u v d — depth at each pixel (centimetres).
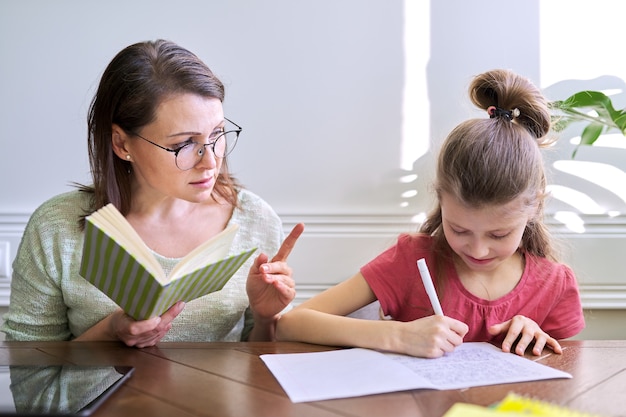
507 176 120
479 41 205
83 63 205
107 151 140
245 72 206
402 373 99
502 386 95
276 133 207
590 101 184
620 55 205
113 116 134
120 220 107
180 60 132
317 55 206
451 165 124
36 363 108
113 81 134
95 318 145
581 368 106
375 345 116
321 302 141
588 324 209
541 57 206
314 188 208
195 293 118
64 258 144
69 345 121
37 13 203
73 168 207
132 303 112
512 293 141
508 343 119
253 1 204
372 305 149
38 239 145
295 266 208
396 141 207
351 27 205
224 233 118
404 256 145
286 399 89
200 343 123
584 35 205
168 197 149
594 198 206
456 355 113
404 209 208
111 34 204
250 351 117
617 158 205
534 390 94
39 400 85
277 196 208
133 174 148
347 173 208
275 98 206
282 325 130
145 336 118
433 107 207
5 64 204
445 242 143
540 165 129
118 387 94
